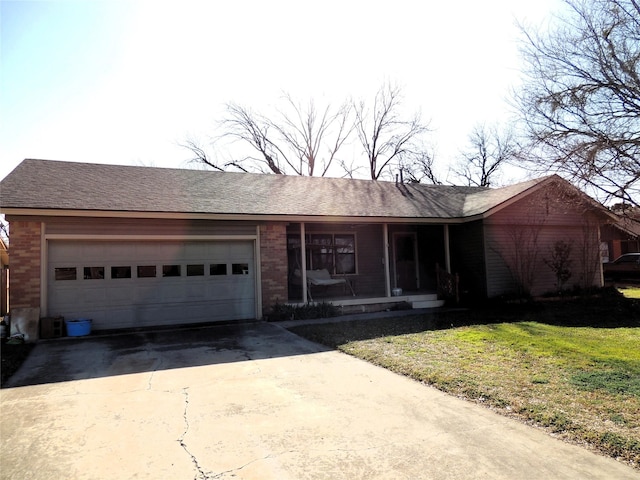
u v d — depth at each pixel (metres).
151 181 11.48
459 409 4.24
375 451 3.35
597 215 12.23
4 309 12.36
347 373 5.65
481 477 2.92
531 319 9.81
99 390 5.02
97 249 9.34
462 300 13.13
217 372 5.77
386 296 12.43
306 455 3.29
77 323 8.62
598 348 6.62
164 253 9.91
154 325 9.71
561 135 8.10
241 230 10.54
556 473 2.96
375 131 31.92
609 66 7.50
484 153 33.59
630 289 16.42
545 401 4.31
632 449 3.24
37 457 3.31
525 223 13.55
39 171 10.53
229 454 3.32
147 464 3.18
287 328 9.30
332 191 13.73
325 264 13.94
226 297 10.41
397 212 12.48
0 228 19.41
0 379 5.54
